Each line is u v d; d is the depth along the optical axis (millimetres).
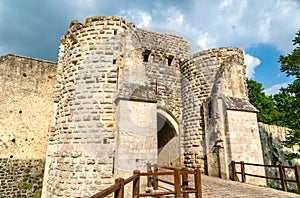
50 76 20266
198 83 15258
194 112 15070
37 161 18156
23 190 17125
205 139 13906
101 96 10680
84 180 9539
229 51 15039
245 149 12547
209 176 12906
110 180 9578
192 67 15875
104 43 11430
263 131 20109
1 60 18656
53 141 11969
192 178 12477
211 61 15188
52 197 9852
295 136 14180
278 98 26266
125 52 11414
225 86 13789
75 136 10289
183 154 15391
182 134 15836
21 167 17484
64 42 13906
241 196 8016
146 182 9578
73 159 9875
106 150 9945
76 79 11180
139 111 10336
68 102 11031
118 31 11711
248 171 12203
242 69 14930
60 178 9852
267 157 19328
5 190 16531
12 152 17484
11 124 17922
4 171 16828
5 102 18062
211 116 13703
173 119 16109
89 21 11922
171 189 9203
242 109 13141
